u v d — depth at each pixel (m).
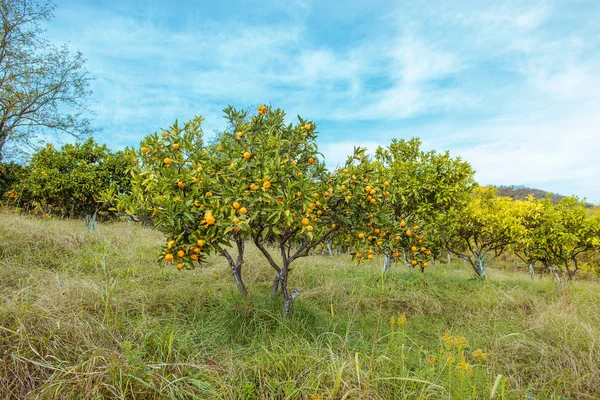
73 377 2.38
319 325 3.86
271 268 6.12
